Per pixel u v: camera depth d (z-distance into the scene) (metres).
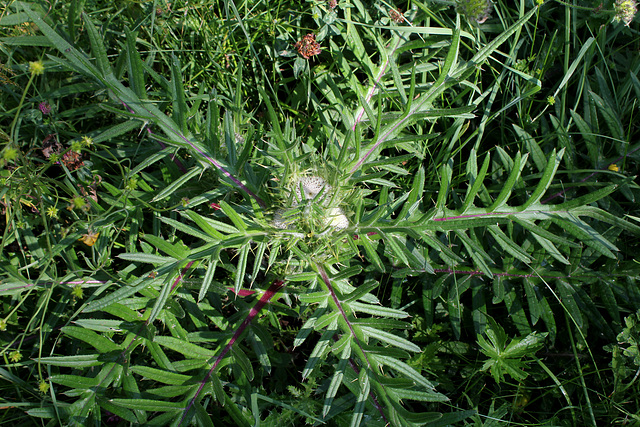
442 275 0.47
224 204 0.36
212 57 0.54
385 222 0.40
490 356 0.45
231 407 0.38
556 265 0.48
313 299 0.38
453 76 0.43
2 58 0.46
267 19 0.55
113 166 0.50
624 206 0.52
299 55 0.54
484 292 0.50
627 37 0.58
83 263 0.47
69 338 0.45
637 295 0.45
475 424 0.44
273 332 0.49
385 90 0.49
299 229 0.40
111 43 0.52
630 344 0.45
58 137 0.47
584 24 0.57
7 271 0.40
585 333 0.48
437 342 0.48
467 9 0.51
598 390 0.48
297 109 0.56
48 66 0.37
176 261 0.36
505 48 0.58
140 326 0.39
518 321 0.47
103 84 0.35
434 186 0.54
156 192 0.45
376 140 0.41
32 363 0.43
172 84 0.37
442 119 0.55
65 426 0.38
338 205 0.41
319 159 0.43
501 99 0.57
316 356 0.36
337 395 0.46
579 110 0.57
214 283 0.42
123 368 0.37
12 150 0.35
